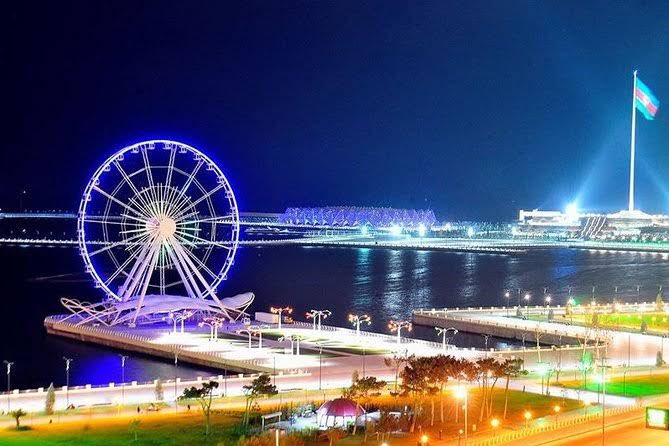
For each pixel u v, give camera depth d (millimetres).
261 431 134250
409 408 149000
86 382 194125
